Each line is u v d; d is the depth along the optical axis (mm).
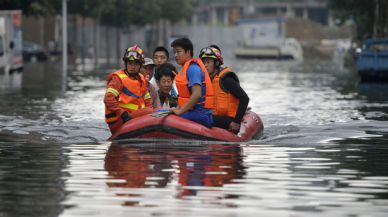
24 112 26734
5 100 33750
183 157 14672
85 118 24406
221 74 18594
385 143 17406
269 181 11750
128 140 17672
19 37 71125
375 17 72375
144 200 10125
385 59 55438
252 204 9906
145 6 133750
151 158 14484
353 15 97875
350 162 14062
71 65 99562
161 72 19250
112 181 11672
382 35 71938
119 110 18250
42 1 87438
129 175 12273
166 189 10953
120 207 9672
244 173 12570
